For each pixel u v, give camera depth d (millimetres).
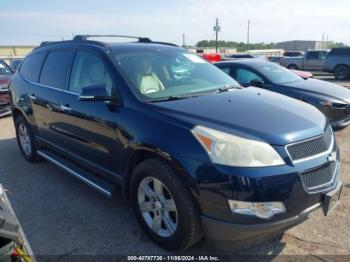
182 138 2873
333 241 3309
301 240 3332
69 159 4641
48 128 4824
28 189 4621
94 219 3801
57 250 3268
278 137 2787
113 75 3682
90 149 3984
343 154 5762
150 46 4406
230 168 2658
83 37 4609
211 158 2713
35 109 5047
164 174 2967
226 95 3691
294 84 7594
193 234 2918
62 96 4371
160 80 3811
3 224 2020
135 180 3326
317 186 2869
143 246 3299
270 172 2658
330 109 6914
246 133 2783
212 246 3250
